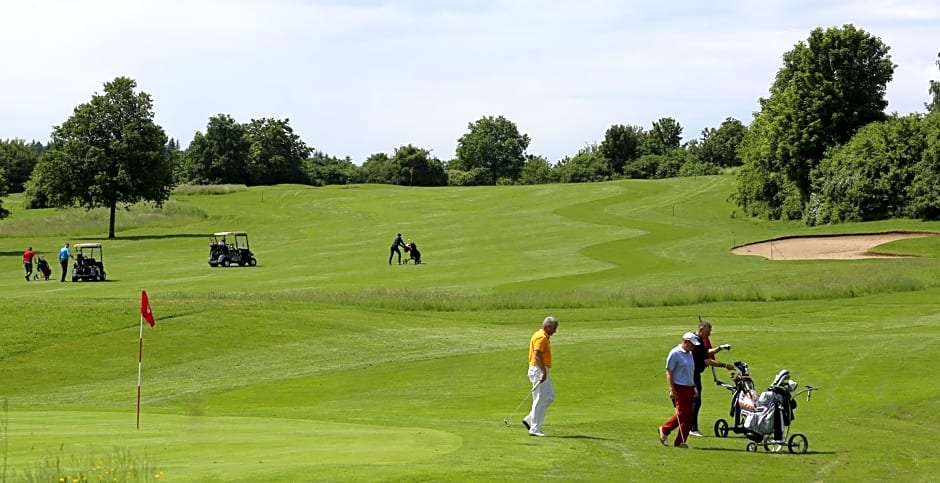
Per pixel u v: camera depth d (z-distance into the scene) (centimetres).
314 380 3028
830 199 9431
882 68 10169
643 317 4506
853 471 1716
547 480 1455
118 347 3453
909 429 2227
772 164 10394
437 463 1502
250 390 2878
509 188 14388
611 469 1605
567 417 2361
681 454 1833
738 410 1983
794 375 2945
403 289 5503
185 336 3625
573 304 4934
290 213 12950
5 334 3534
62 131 11138
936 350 3234
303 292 5203
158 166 11369
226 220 12419
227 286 6531
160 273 7681
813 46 10200
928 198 8669
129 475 1302
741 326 4131
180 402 2706
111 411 2344
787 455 1881
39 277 7869
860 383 2803
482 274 6806
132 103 11225
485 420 2242
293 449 1588
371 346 3628
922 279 5541
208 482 1266
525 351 3491
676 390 1917
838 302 4953
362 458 1509
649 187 13200
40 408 2480
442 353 3503
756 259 7019
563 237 9112
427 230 10425
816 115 10100
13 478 1280
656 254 7612
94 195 11000
